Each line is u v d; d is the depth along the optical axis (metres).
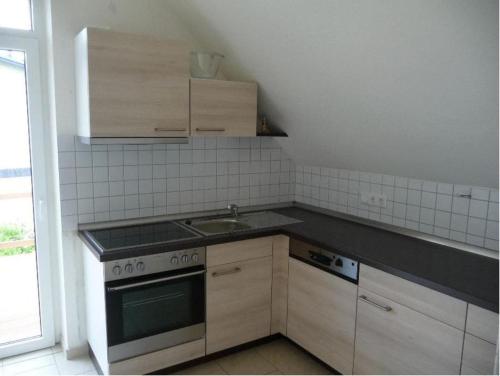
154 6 2.87
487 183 2.28
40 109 2.73
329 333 2.54
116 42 2.38
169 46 2.54
